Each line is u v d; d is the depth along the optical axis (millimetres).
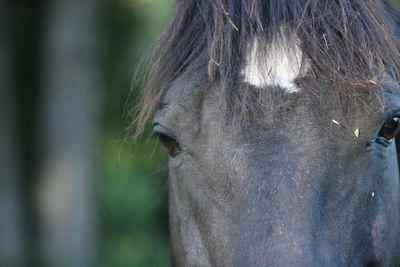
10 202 23562
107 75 23609
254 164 5254
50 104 23406
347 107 5340
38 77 24719
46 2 23453
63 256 22938
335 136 5309
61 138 23234
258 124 5340
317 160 5230
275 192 5137
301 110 5320
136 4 21984
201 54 5758
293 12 5559
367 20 5617
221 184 5430
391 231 5766
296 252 4934
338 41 5480
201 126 5562
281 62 5430
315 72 5395
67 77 23031
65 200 23188
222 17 5660
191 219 5812
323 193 5211
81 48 22906
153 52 6227
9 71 23516
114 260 22047
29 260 23469
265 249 4996
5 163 23578
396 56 5680
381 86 5398
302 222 5051
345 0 5648
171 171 6113
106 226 22984
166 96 5805
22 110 25062
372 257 5520
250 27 5566
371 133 5387
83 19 22906
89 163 23359
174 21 6125
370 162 5438
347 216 5305
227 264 5344
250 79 5434
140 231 22016
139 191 21922
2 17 23078
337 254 5172
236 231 5273
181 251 6051
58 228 23188
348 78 5316
